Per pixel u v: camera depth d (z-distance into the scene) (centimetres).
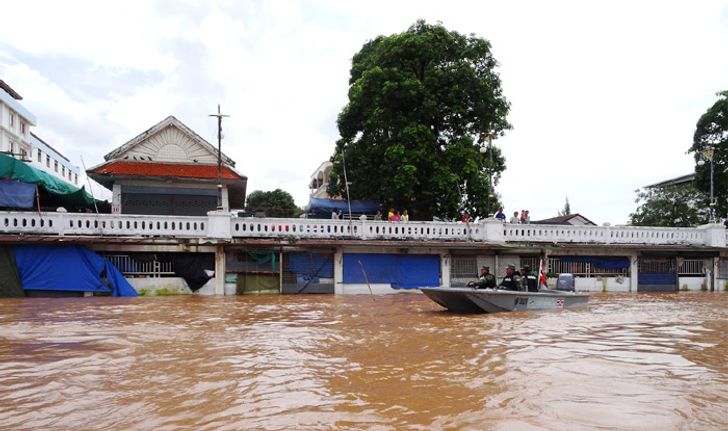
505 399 550
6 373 653
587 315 1312
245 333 983
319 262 2014
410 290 2091
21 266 1695
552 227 2278
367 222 2073
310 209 2875
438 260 2150
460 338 937
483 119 2623
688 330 1054
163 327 1050
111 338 909
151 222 1834
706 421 483
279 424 469
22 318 1175
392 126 2559
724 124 2817
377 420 482
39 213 1720
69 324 1080
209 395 561
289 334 974
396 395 565
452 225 2172
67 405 525
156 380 622
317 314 1314
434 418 488
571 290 1703
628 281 2361
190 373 658
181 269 1859
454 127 2712
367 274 2055
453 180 2406
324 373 663
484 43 2662
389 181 2492
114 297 1728
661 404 533
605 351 816
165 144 2514
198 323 1118
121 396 556
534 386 604
